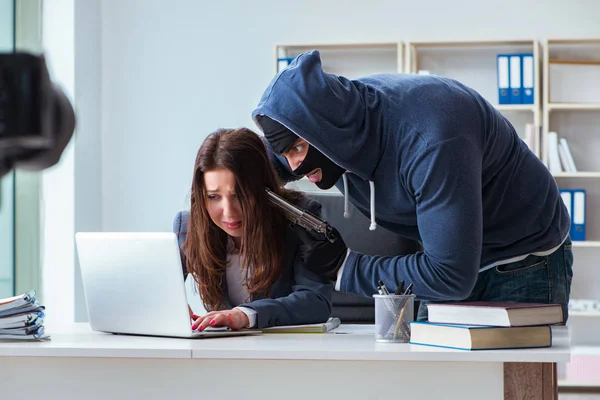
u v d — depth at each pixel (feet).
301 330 5.88
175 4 15.69
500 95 14.51
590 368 13.98
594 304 14.43
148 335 5.50
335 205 8.27
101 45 15.75
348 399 4.34
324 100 5.16
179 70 15.67
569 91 14.52
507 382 4.25
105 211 15.69
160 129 15.69
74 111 1.44
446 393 4.29
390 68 15.35
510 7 15.02
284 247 6.75
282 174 6.81
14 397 4.57
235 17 15.58
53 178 14.26
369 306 8.06
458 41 14.53
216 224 6.72
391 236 8.09
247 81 15.57
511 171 5.80
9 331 5.04
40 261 14.21
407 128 5.16
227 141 6.47
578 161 14.98
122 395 4.50
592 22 14.88
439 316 4.72
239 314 5.74
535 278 6.12
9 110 1.34
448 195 4.99
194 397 4.44
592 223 14.98
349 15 15.38
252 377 4.40
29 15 14.17
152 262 5.24
